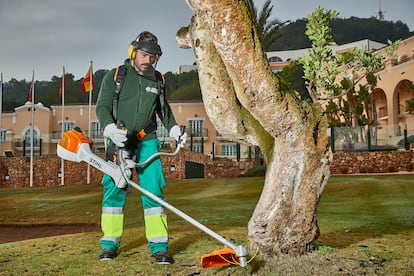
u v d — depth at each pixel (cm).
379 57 445
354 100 3103
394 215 805
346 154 2606
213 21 321
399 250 418
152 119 421
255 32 334
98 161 395
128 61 423
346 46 5122
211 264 334
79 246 473
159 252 392
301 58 441
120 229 419
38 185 3547
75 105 4666
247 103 351
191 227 633
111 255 408
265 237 377
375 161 2559
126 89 409
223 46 327
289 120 359
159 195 404
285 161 371
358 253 403
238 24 322
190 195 1645
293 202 374
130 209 1219
